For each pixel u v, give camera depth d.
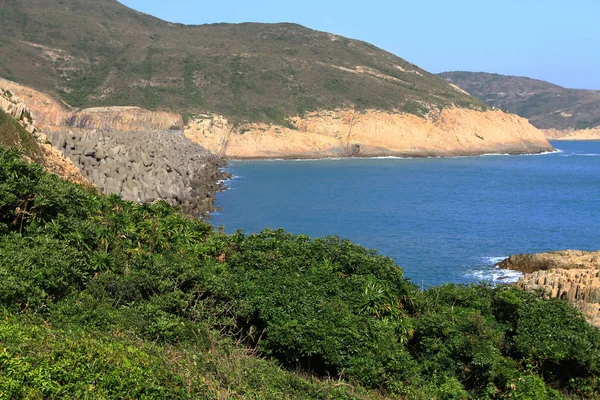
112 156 74.88
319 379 24.27
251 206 78.50
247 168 132.12
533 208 84.50
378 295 27.83
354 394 22.06
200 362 20.42
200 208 70.38
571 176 129.25
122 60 193.75
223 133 155.75
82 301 23.31
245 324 26.95
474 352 25.34
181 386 17.95
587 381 26.98
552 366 27.59
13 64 175.62
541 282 41.25
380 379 23.91
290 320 25.16
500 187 108.44
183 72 190.62
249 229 63.34
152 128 156.00
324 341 24.23
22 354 16.95
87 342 18.52
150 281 25.66
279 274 29.23
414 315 29.62
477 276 47.50
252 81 188.75
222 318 25.83
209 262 30.53
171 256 29.95
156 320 22.95
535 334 27.48
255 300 26.50
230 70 193.00
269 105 178.50
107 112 156.75
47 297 22.53
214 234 36.19
